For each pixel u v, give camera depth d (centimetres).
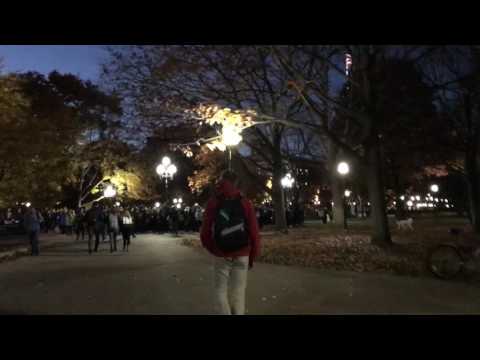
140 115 2298
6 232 5016
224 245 617
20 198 2620
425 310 796
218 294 627
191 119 2208
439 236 2241
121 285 1124
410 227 2948
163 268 1450
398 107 2020
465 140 2411
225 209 625
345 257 1512
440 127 2394
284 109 2595
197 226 4016
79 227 3212
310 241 2091
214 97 2186
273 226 4041
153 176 5175
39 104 3756
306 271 1291
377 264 1354
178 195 7019
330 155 3216
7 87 2317
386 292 955
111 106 4362
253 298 913
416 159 3100
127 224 2258
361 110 1748
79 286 1125
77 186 5216
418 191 6394
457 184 5053
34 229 2105
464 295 919
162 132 2530
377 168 1730
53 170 2853
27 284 1184
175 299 929
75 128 3481
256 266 1423
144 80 2203
